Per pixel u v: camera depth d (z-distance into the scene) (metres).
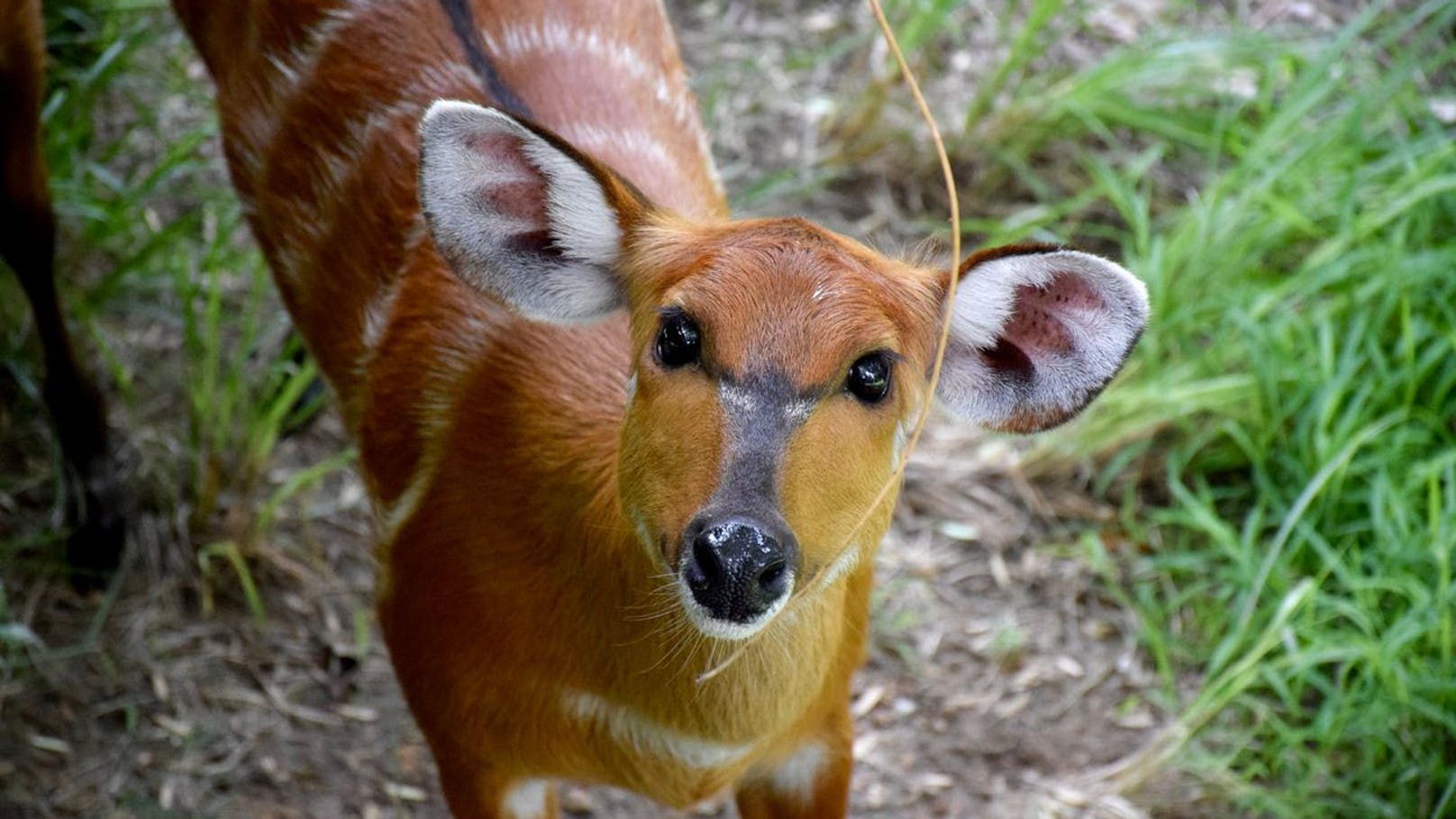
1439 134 5.26
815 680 3.08
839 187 5.65
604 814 4.17
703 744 3.08
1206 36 5.89
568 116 3.60
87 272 4.95
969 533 4.82
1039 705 4.46
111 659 4.32
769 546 2.51
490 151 2.91
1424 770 4.15
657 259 2.84
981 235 5.54
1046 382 2.98
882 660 4.54
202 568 4.45
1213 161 5.43
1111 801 4.25
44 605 4.39
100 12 5.26
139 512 4.55
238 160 4.04
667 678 3.00
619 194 2.89
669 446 2.65
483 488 3.17
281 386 4.83
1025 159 5.67
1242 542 4.58
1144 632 4.58
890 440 2.78
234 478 4.61
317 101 3.77
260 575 4.53
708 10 6.15
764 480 2.57
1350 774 4.25
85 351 4.82
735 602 2.52
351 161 3.69
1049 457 4.93
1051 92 5.66
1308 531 4.55
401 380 3.44
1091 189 5.31
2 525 4.50
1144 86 5.72
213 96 5.49
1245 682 4.27
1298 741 4.23
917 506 4.89
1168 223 5.49
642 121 3.68
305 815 4.10
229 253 4.82
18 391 4.77
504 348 3.27
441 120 2.85
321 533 4.65
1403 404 4.82
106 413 4.44
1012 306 2.91
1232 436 4.89
